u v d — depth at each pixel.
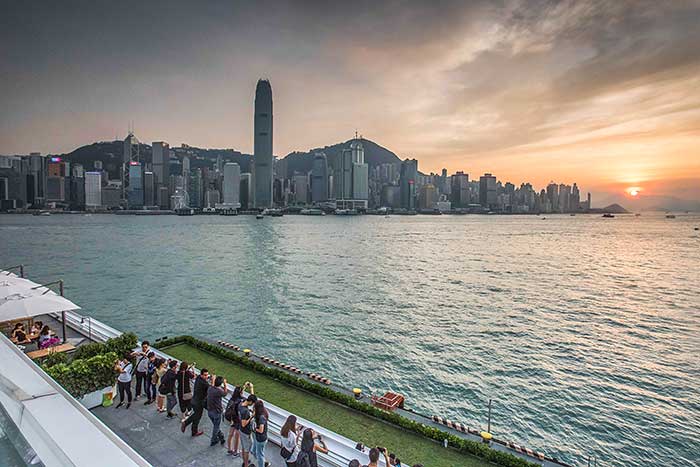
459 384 26.55
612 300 54.56
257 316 44.00
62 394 3.33
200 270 76.81
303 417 15.75
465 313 46.25
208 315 44.16
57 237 146.12
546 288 62.97
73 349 18.12
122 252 103.62
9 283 18.97
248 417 9.90
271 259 96.31
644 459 19.27
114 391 13.27
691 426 22.16
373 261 95.44
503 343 35.31
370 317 43.97
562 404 24.20
